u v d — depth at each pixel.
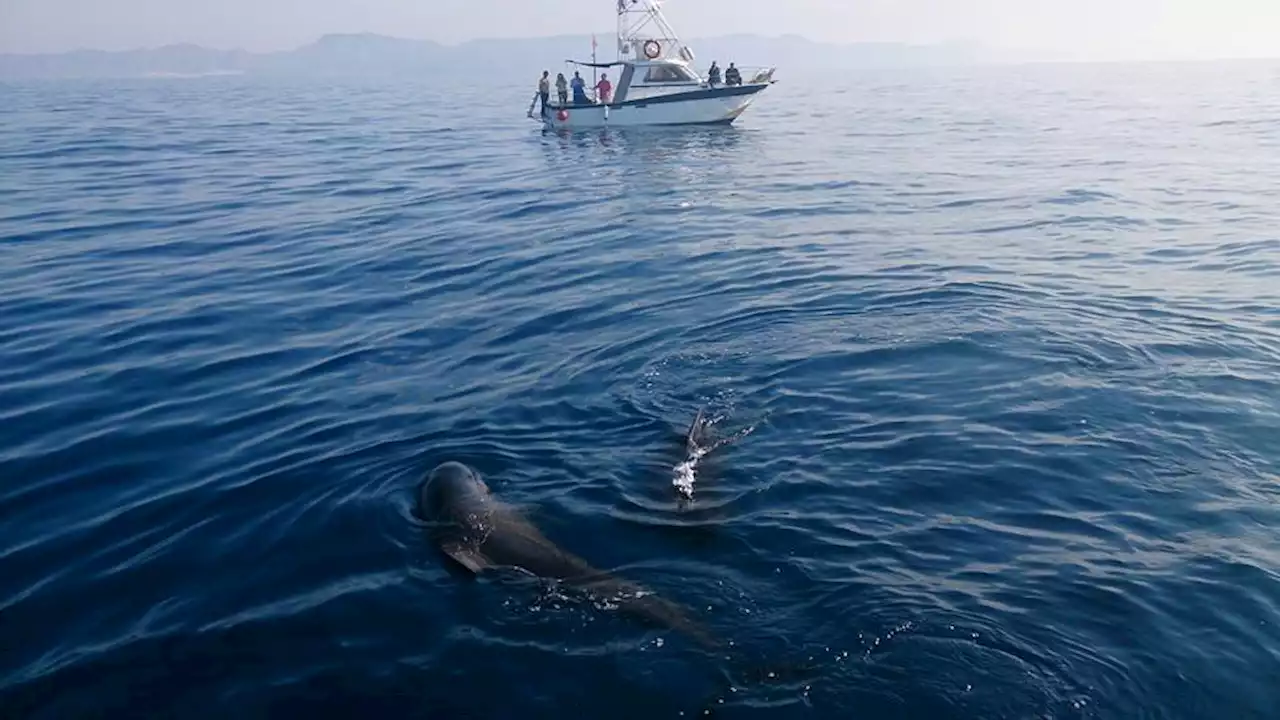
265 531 7.22
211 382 10.35
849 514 6.95
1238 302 11.80
